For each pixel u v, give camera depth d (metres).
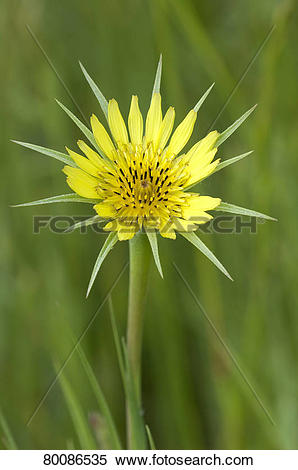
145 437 0.46
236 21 0.58
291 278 0.57
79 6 0.58
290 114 0.58
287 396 0.55
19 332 0.58
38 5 0.58
